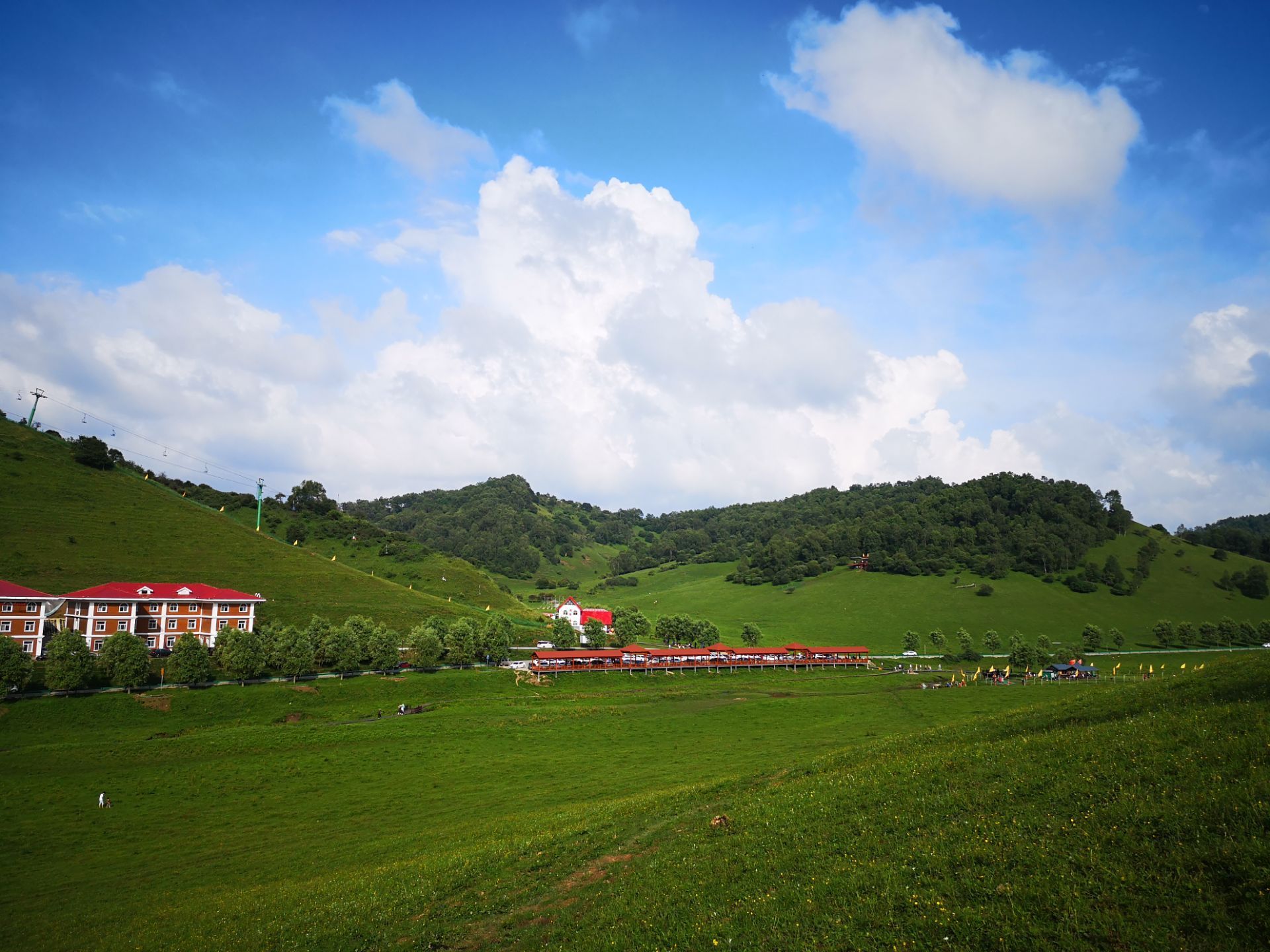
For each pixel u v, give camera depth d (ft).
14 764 245.24
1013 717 146.51
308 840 171.73
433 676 413.39
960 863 77.30
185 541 586.45
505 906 96.12
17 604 374.43
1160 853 70.13
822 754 238.48
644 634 650.43
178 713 318.86
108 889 144.56
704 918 77.77
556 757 258.57
